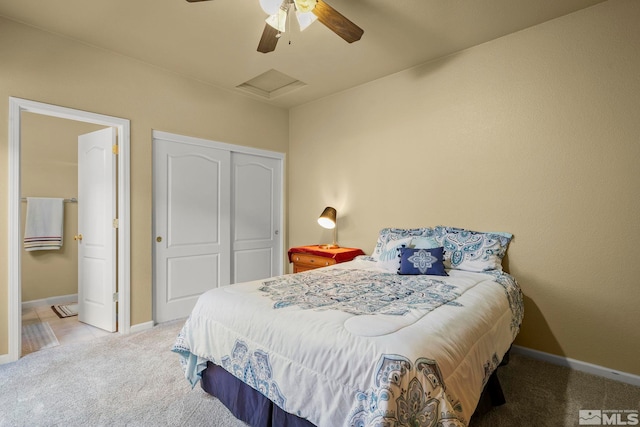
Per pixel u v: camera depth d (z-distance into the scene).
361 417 1.06
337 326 1.29
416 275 2.33
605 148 2.13
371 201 3.41
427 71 2.96
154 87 3.04
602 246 2.15
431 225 2.95
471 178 2.71
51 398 1.88
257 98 3.88
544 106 2.36
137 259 2.96
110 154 2.88
